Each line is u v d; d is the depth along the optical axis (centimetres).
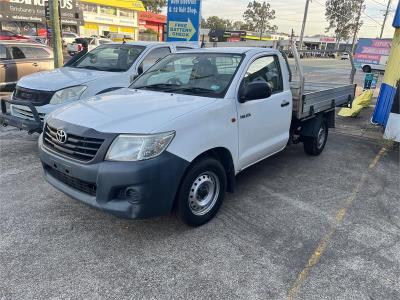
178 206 368
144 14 6231
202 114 369
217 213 428
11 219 399
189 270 324
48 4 1156
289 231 397
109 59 752
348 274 327
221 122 391
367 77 1397
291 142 644
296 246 368
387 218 440
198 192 382
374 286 313
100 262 331
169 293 295
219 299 291
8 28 3516
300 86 552
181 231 387
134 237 373
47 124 386
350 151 718
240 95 420
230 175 427
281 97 505
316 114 642
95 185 335
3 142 667
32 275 310
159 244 362
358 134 869
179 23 1304
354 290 307
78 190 355
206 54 480
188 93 426
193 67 467
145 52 743
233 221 413
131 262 333
